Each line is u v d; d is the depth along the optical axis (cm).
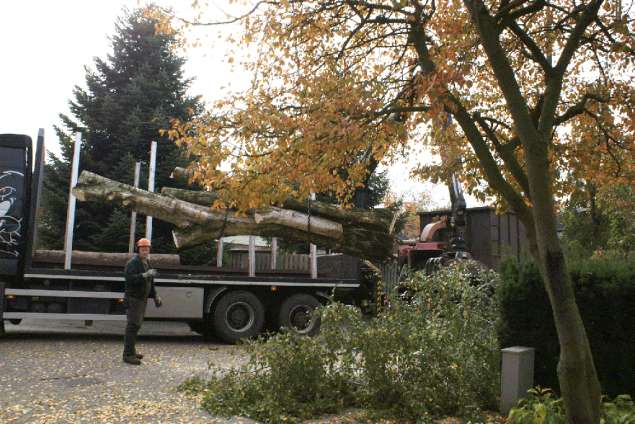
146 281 873
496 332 668
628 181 730
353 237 1279
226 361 918
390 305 738
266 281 1195
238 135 635
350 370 643
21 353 902
